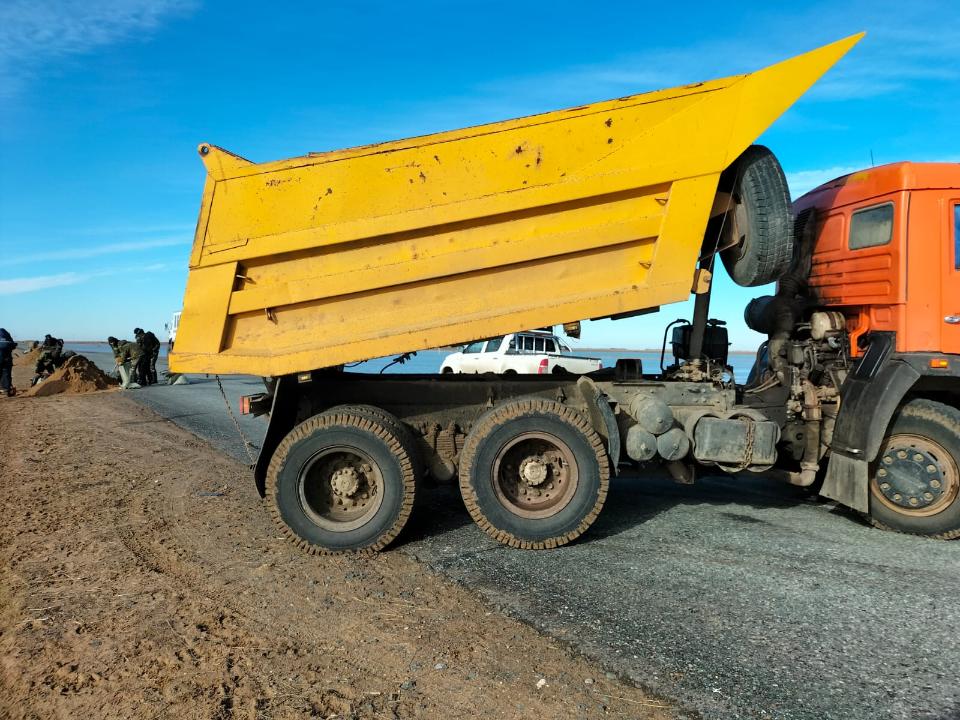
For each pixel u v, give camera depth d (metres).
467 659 3.05
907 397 5.25
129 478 7.12
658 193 4.72
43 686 2.82
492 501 4.67
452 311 4.72
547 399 4.90
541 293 4.73
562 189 4.63
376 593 3.88
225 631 3.38
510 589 3.91
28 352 34.84
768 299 6.10
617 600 3.73
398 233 4.65
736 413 5.07
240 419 12.28
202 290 4.63
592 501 4.63
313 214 4.61
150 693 2.76
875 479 5.14
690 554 4.53
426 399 5.41
